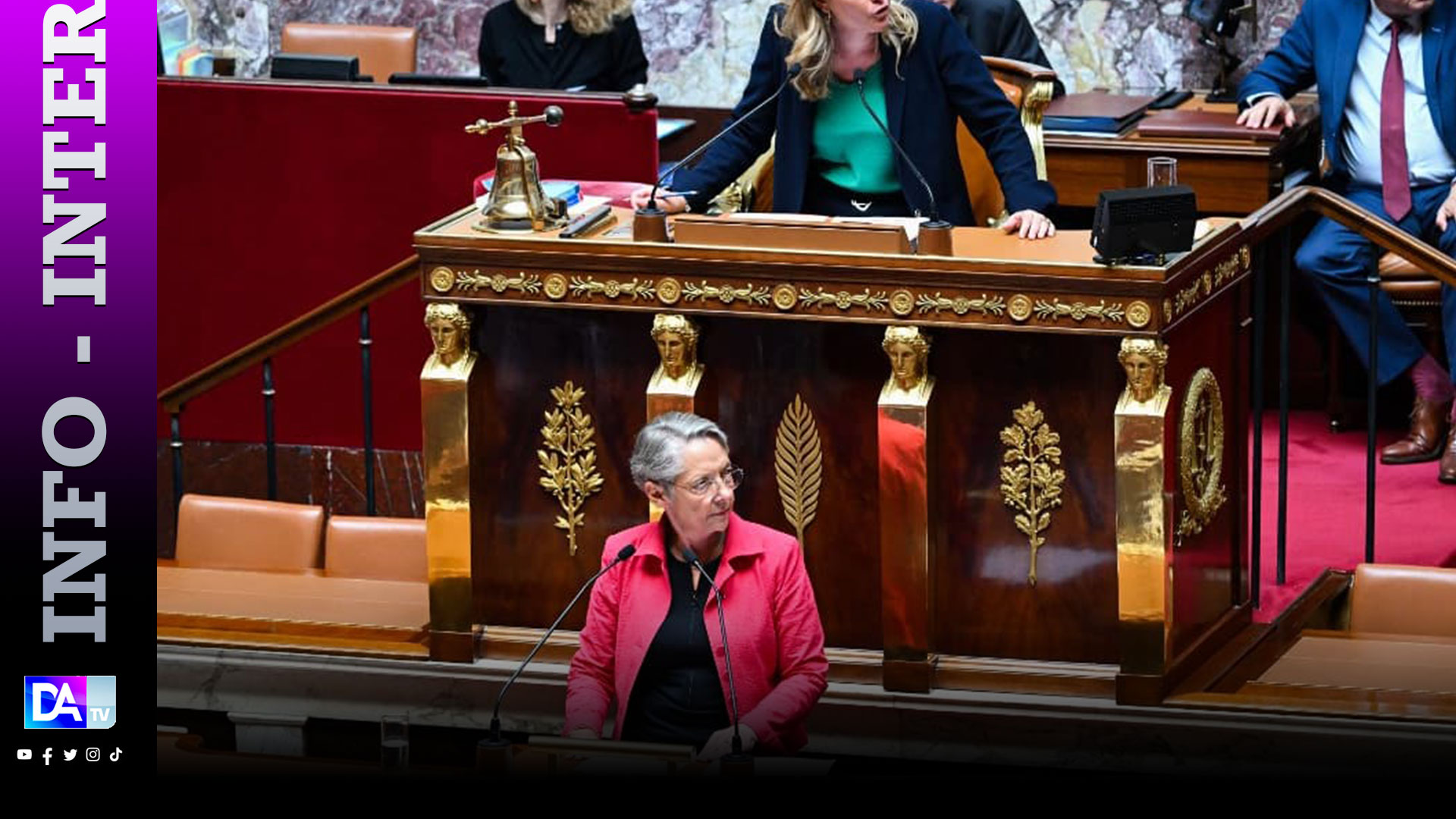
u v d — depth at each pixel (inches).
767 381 708.7
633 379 721.0
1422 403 974.4
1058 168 1088.2
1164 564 674.8
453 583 740.0
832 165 775.1
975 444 695.1
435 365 727.1
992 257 672.4
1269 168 1057.5
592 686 659.4
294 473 1008.9
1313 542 880.3
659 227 701.3
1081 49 1305.4
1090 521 689.6
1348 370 1037.8
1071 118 1094.4
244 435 1008.9
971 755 703.7
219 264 995.3
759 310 692.7
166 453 1018.7
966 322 674.2
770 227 688.4
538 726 743.1
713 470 632.4
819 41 742.5
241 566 832.3
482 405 735.1
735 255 688.4
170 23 1460.4
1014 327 670.5
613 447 727.7
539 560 743.1
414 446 997.2
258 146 979.3
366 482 909.2
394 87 969.5
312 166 976.9
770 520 720.3
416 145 963.3
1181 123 1091.9
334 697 760.3
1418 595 744.3
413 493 1000.9
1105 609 695.1
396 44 1290.6
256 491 1012.5
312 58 1003.3
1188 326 692.7
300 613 781.3
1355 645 732.7
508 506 741.3
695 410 704.4
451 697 746.8
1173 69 1294.3
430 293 722.2
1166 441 676.1
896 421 684.7
